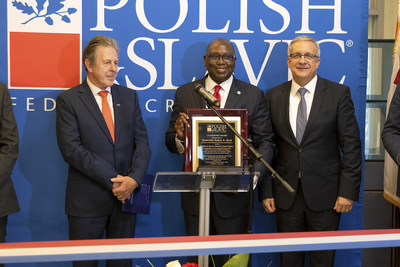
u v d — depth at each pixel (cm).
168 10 338
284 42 343
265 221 347
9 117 293
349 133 304
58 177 339
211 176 213
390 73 388
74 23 333
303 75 302
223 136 278
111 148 301
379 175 393
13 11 329
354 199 300
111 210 303
